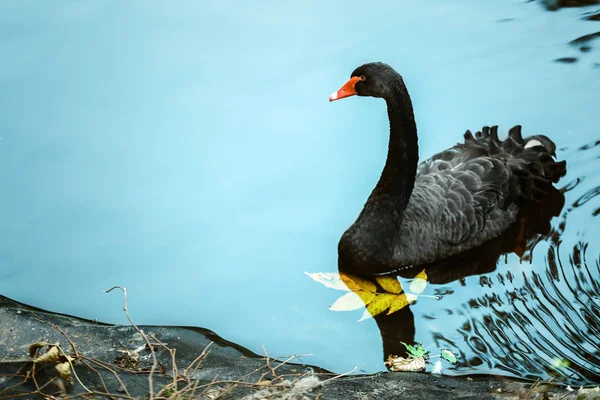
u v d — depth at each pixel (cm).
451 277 590
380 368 492
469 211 617
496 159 646
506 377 470
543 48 809
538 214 637
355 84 590
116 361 462
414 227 612
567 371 471
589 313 526
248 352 502
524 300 548
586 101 738
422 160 694
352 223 627
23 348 477
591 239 602
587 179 663
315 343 514
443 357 492
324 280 577
